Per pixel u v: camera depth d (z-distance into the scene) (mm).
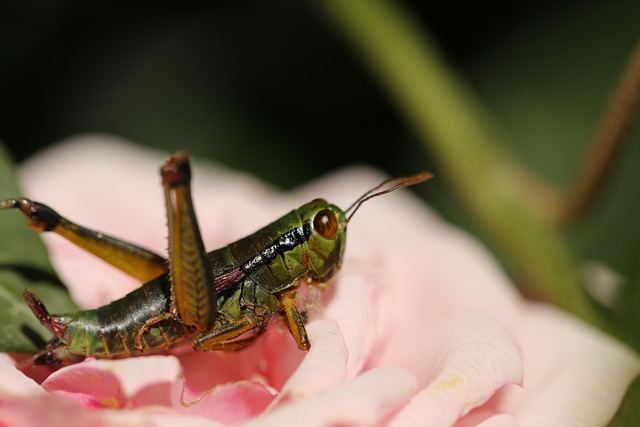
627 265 190
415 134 198
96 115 226
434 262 171
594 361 158
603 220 210
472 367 146
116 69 231
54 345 149
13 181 156
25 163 192
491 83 227
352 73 229
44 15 219
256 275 154
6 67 219
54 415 135
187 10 233
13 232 154
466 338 151
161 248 180
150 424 137
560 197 189
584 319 180
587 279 189
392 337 162
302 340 151
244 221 175
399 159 228
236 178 195
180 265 148
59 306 153
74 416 135
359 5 198
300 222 155
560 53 225
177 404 144
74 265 166
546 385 155
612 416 154
